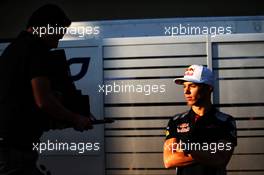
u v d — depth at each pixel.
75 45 4.64
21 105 2.42
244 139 4.43
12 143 2.40
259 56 4.45
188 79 3.15
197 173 3.07
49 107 2.29
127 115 4.57
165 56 4.54
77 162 4.60
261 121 4.43
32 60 2.37
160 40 4.55
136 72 4.58
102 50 4.62
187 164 3.09
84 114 2.63
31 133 2.46
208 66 4.48
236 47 4.47
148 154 4.53
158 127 4.53
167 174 4.50
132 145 4.55
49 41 2.65
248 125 4.44
